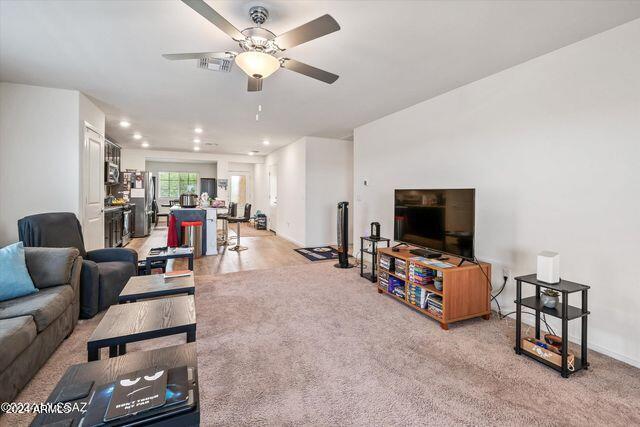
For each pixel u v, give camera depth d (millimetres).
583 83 2238
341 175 6605
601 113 2145
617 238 2082
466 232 2645
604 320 2148
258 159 9578
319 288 3604
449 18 1968
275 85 3217
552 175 2436
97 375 1098
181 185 11352
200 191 11258
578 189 2277
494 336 2434
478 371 1945
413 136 3924
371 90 3338
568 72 2326
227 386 1763
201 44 2342
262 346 2229
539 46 2342
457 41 2271
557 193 2406
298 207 6633
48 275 2240
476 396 1703
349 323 2645
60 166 3381
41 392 1673
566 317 1882
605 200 2135
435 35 2186
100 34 2203
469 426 1476
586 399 1681
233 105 3963
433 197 2969
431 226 2988
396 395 1704
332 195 6527
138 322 1603
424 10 1882
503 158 2811
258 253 5688
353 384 1799
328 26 1657
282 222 7754
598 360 2070
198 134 6000
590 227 2217
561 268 2389
